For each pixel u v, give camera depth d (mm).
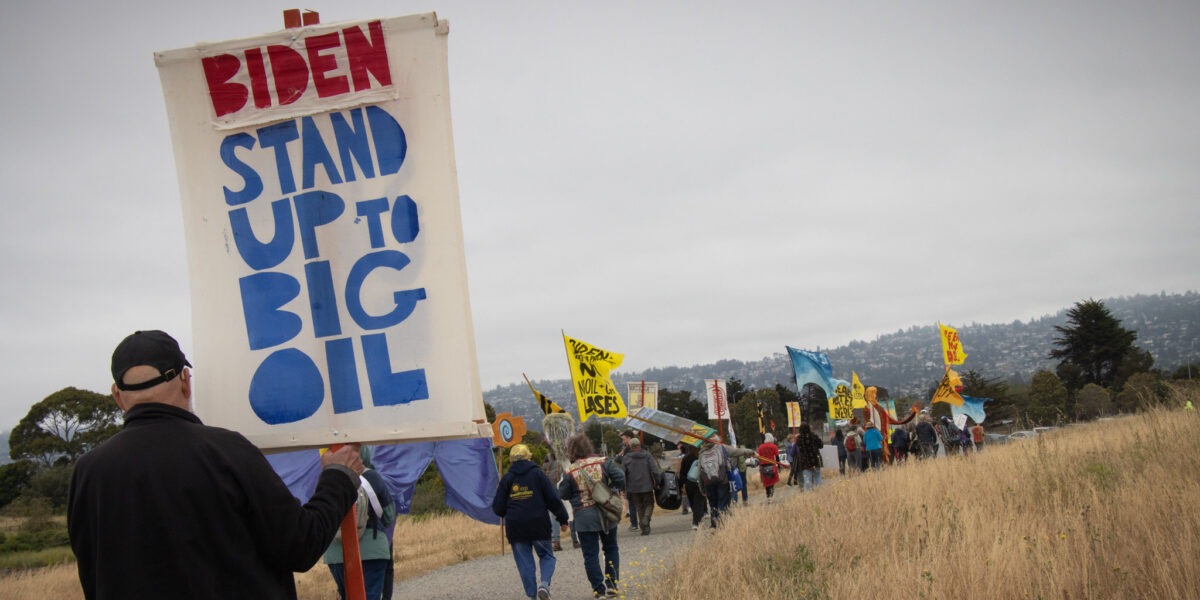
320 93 3693
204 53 3730
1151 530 6059
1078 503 7211
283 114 3709
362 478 7242
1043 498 8055
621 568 10594
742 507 11828
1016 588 5395
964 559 5910
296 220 3682
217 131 3740
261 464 2754
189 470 2617
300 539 2756
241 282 3688
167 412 2768
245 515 2684
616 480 9211
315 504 2979
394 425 3535
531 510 8469
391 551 8242
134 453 2631
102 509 2590
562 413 15805
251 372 3643
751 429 77750
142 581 2533
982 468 10547
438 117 3639
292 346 3637
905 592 5668
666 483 15680
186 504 2582
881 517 8680
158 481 2592
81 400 57562
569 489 9062
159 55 3744
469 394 3518
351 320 3613
